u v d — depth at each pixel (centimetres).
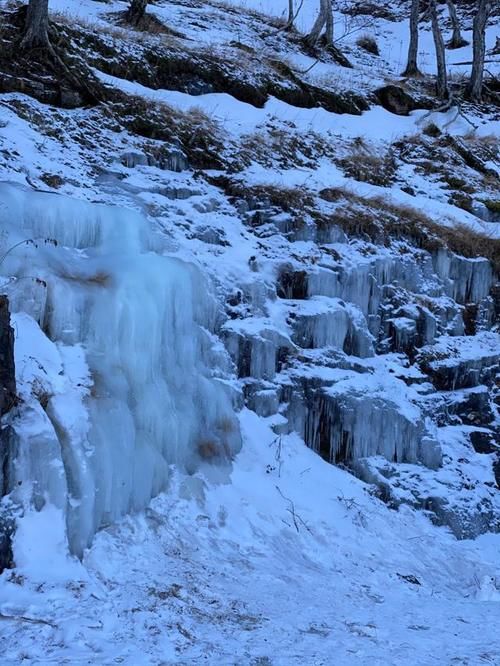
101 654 534
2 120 1291
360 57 2734
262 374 1084
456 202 1772
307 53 2398
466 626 697
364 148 1838
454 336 1420
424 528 1041
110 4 2133
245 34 2328
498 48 3033
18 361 730
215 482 907
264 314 1152
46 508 661
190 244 1188
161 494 836
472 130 2128
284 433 1065
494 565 1010
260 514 898
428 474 1121
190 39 2027
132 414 838
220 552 804
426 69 2822
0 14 1536
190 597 669
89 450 724
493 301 1520
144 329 877
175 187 1338
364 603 757
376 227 1434
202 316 1045
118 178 1305
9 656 518
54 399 725
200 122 1577
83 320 848
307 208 1413
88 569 680
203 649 568
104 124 1440
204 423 956
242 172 1495
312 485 999
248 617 650
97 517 729
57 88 1454
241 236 1292
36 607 584
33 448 662
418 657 593
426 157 1912
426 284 1438
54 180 1154
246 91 1852
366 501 1026
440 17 3531
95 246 1028
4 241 866
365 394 1111
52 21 1575
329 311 1191
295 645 595
